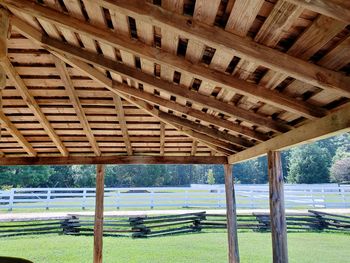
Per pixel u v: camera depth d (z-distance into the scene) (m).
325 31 1.68
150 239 8.97
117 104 4.21
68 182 26.12
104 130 4.88
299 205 13.12
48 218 9.95
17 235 9.37
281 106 2.58
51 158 5.43
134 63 2.84
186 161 5.57
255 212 11.03
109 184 30.41
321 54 1.92
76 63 3.17
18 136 4.80
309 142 2.85
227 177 5.57
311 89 2.36
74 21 2.32
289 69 1.93
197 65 2.46
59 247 7.79
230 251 5.30
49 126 4.64
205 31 1.88
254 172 35.56
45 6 2.31
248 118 3.24
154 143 5.30
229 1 1.68
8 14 2.61
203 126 4.41
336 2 1.34
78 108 4.24
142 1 1.82
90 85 3.90
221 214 10.64
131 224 9.75
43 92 4.02
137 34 2.27
